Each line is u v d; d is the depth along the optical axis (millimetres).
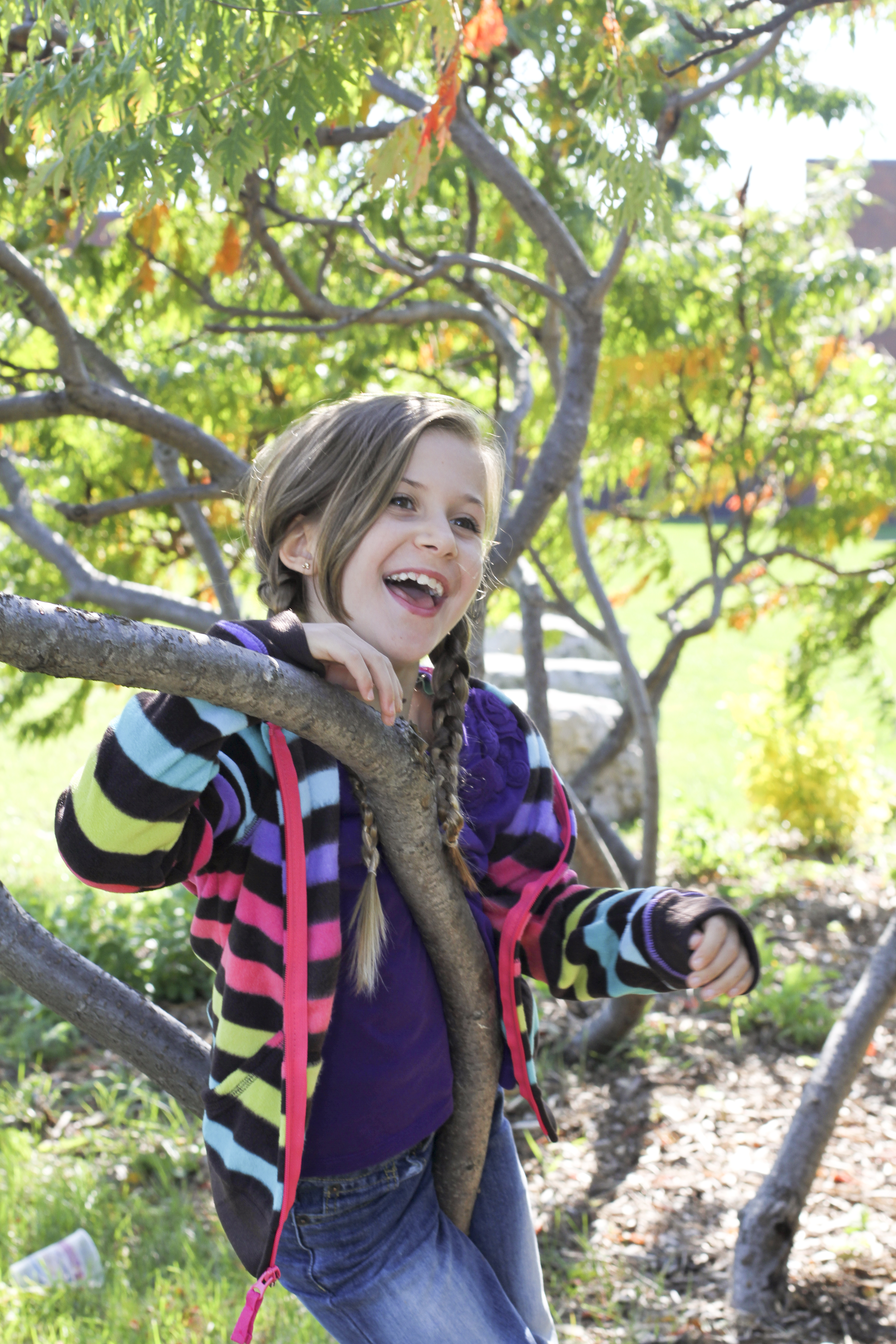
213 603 5797
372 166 2043
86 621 899
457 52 1929
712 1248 3336
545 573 4832
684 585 6723
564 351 5133
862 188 5492
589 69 2262
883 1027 4820
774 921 6238
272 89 1868
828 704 8289
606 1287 3162
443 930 1329
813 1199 3547
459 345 5477
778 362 5270
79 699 6141
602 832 5035
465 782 1496
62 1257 3240
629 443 5586
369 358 4863
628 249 3270
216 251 4387
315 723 1078
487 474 1362
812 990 5184
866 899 6578
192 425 2998
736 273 5262
